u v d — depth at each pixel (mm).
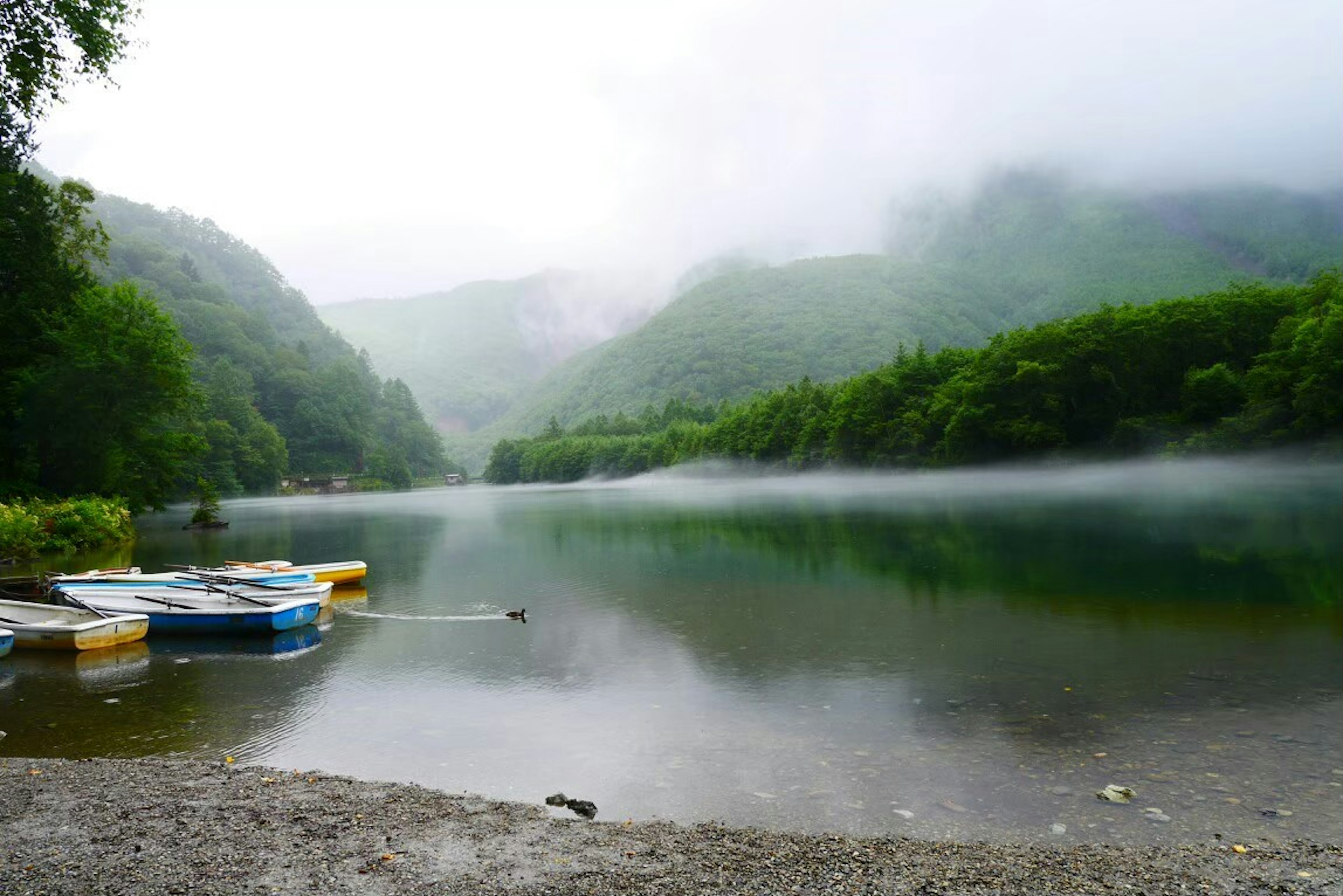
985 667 13891
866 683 13211
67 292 53875
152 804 8031
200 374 193625
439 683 14000
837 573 25859
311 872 6320
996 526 38969
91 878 6203
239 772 9289
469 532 51406
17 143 53594
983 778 8938
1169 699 11672
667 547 36125
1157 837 7203
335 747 10617
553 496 127062
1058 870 6410
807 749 10141
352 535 51188
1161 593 20016
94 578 21562
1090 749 9781
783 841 7113
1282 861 6574
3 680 14531
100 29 19391
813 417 129375
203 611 18000
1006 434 83750
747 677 13875
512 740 10805
